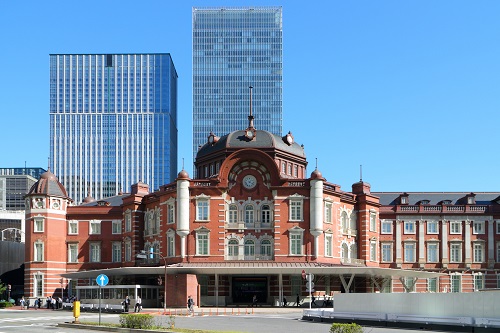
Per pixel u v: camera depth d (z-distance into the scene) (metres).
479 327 48.94
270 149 105.75
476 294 49.88
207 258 97.81
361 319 59.62
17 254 135.62
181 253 98.44
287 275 97.25
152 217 108.62
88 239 115.31
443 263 114.44
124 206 114.06
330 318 62.62
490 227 115.19
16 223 175.38
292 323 60.78
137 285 93.56
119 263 114.19
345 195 105.88
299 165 111.56
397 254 115.25
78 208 116.31
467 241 114.94
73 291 112.62
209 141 111.56
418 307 54.75
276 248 97.44
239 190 99.69
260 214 99.06
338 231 103.19
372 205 110.88
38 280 111.56
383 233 116.12
